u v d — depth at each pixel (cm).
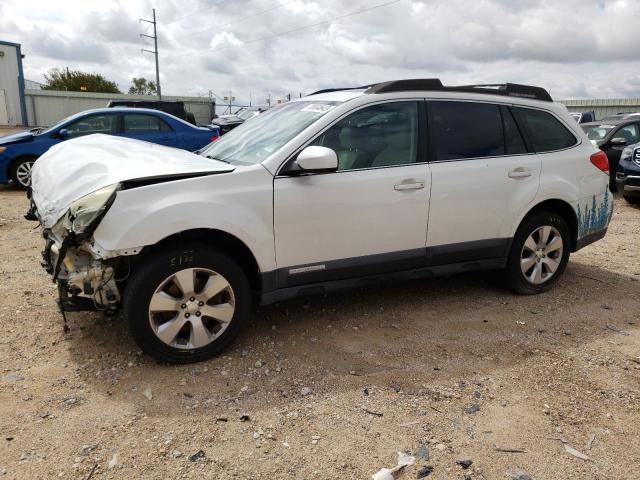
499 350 379
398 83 411
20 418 291
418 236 413
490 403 312
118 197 318
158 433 281
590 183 491
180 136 1116
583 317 440
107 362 353
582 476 255
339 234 383
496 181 438
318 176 373
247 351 371
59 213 337
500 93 459
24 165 1050
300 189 366
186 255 337
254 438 278
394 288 496
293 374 342
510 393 324
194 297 345
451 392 323
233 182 349
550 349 382
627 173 946
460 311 446
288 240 368
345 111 389
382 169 395
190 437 278
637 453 272
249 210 351
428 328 412
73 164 379
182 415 297
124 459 260
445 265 434
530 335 404
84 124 1073
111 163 363
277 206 359
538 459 266
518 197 449
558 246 485
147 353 341
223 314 356
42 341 381
